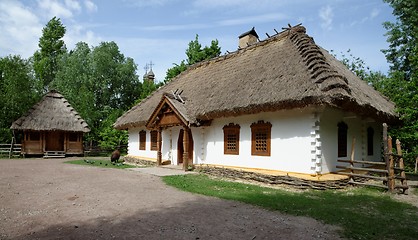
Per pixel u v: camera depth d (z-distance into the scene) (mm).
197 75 21078
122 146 35750
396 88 18438
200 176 14320
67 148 30203
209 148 16188
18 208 7918
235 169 13695
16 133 31891
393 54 25734
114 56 45188
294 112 12203
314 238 5746
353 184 11789
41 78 44594
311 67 11914
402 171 10617
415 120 14125
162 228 6281
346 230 6246
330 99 10250
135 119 20844
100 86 41875
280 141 12633
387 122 15320
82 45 42812
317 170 11359
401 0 23656
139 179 13133
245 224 6598
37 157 29016
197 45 32781
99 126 40156
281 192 10477
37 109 29328
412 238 5820
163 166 18203
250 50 18516
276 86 12336
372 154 16594
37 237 5695
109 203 8547
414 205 8633
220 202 8758
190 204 8469
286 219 7012
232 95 14156
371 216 7406
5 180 12750
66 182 12281
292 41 15375
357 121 14852
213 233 5988
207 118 15016
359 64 28453
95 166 19250
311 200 9102
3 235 5797
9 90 30734
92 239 5598
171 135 19578
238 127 14539
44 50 48656
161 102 17141
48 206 8156
